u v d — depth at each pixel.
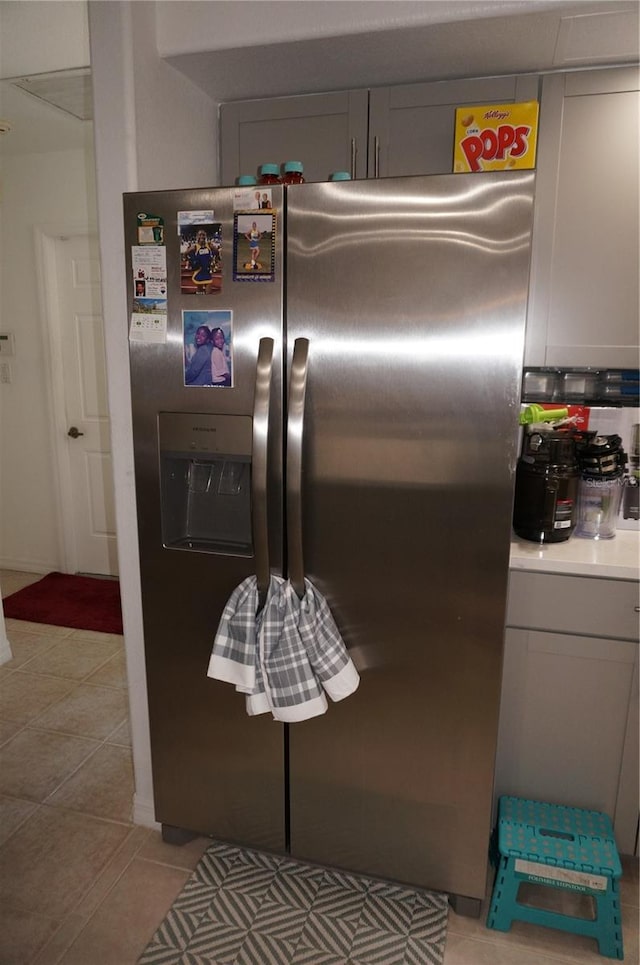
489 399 1.35
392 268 1.34
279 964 1.52
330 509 1.48
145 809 1.95
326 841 1.71
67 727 2.47
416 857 1.65
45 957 1.53
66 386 3.79
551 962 1.55
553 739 1.74
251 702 1.52
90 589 3.78
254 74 1.78
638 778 1.70
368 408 1.41
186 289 1.46
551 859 1.56
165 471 1.57
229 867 1.81
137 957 1.54
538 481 1.73
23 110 2.86
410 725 1.56
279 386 1.44
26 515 4.01
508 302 1.30
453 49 1.63
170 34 1.65
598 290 1.81
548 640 1.67
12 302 3.72
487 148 1.77
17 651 3.07
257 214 1.39
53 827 1.95
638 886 1.76
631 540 1.80
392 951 1.56
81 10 1.97
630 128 1.72
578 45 1.60
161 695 1.73
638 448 1.93
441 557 1.44
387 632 1.52
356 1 1.53
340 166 1.93
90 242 3.56
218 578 1.59
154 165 1.66
